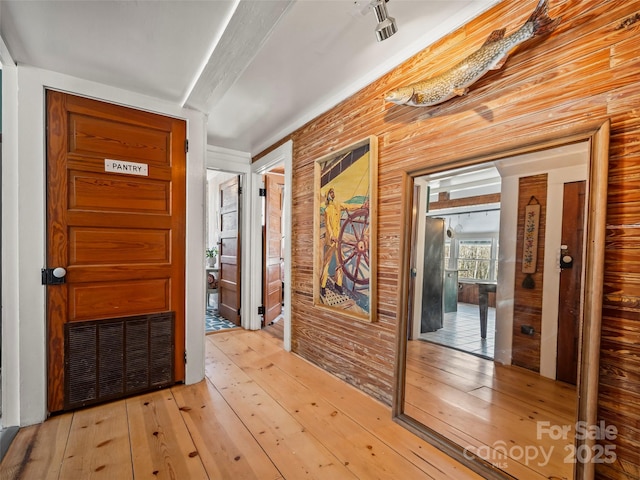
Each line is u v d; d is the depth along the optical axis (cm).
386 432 183
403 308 194
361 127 233
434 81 168
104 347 215
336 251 255
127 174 224
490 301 169
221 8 150
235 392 232
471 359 175
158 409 208
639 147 113
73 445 169
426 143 187
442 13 166
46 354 196
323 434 181
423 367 189
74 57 187
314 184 277
